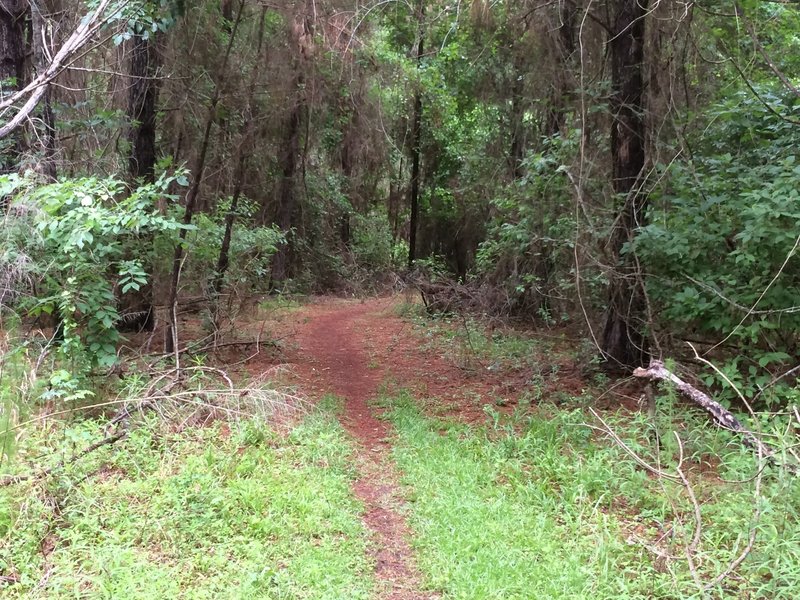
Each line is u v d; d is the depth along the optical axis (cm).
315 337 1219
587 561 386
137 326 918
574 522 436
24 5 823
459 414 706
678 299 635
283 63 1129
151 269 808
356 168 2194
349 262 2341
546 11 872
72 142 856
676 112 761
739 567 365
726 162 694
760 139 752
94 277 624
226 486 460
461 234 2095
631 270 746
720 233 644
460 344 1072
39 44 754
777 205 570
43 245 573
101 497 429
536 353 972
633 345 778
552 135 987
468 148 1855
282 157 1659
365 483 529
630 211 763
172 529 399
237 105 1073
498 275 1234
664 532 411
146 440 512
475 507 458
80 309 594
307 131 1748
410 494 500
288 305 1691
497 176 1369
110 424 525
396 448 600
